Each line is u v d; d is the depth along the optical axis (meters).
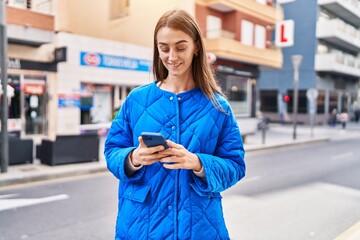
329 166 10.14
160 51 1.46
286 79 31.81
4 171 7.62
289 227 4.72
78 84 13.69
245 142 16.14
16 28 11.13
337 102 35.31
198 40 1.49
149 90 1.57
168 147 1.27
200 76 1.53
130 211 1.49
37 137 12.65
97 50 14.14
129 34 17.45
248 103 18.56
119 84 15.26
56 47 12.80
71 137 8.88
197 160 1.35
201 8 16.97
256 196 6.38
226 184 1.45
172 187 1.44
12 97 12.03
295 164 10.47
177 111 1.49
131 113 1.58
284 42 18.72
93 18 16.59
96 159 9.39
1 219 4.93
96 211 5.34
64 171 7.93
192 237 1.41
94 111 14.56
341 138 20.66
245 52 17.44
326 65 29.70
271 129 25.81
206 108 1.50
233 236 4.37
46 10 13.86
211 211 1.48
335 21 28.56
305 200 6.16
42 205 5.63
